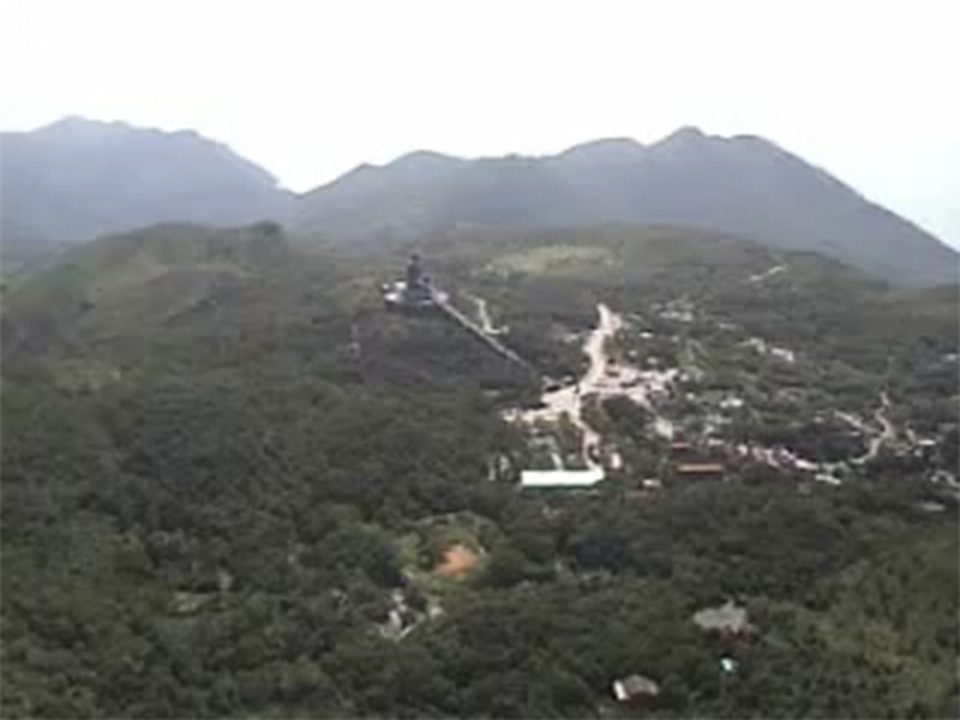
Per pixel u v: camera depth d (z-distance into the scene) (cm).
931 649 15162
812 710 14400
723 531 18162
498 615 16000
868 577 16762
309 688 14975
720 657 15200
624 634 15525
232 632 15675
